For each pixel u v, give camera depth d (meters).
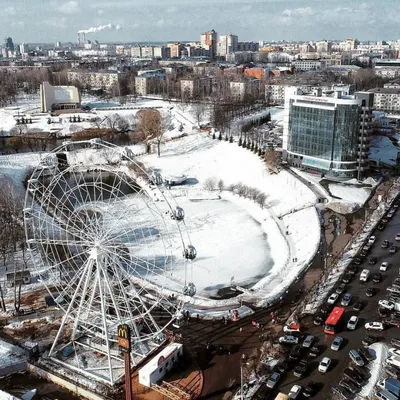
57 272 126.62
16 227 177.12
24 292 142.75
